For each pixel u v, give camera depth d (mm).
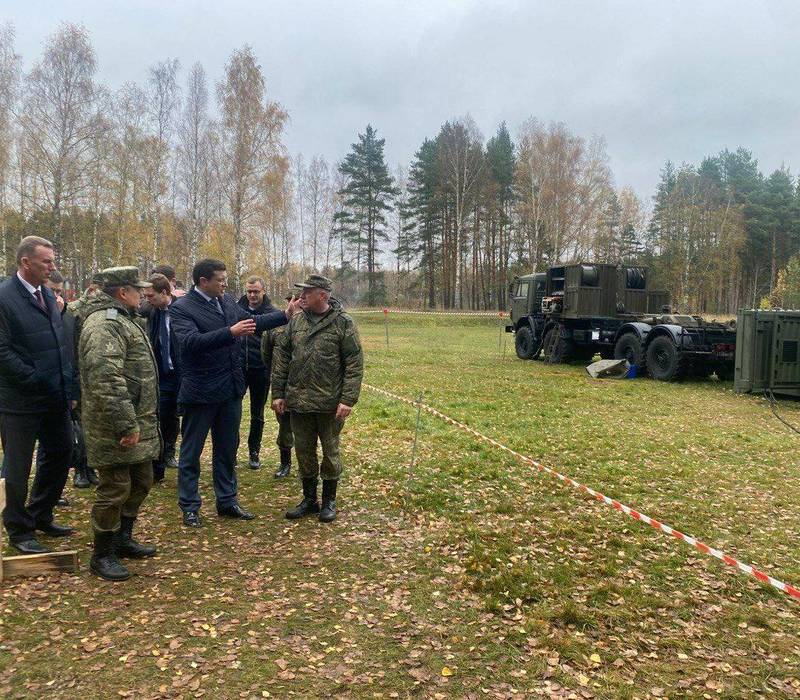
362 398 10992
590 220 41625
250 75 29844
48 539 4570
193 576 3990
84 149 26906
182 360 4836
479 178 46406
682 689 2926
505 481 6203
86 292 5578
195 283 4887
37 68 26125
